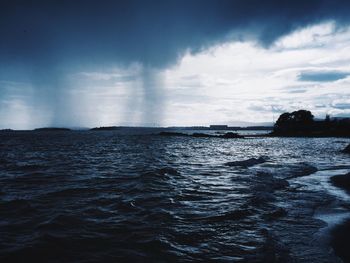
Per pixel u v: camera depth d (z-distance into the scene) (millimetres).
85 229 8547
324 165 26391
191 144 72562
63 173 20547
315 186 15734
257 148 56062
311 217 9906
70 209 10648
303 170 22062
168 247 7309
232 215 10000
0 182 16641
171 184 15961
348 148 43375
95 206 11109
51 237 7863
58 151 47344
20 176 18969
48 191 13930
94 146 63344
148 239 7801
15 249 7082
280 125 145125
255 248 7285
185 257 6770
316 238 7945
